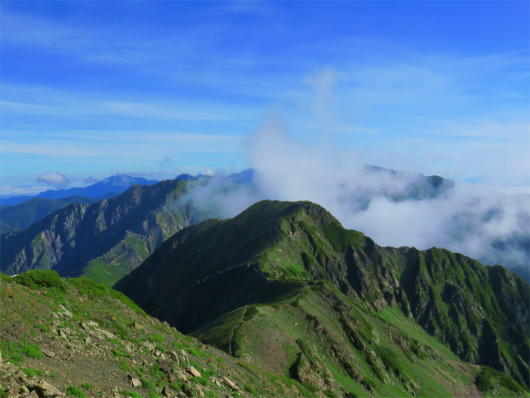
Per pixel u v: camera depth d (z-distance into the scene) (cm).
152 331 5556
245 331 10881
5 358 2858
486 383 19512
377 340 16412
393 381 14425
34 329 3597
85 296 5844
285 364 10181
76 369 3253
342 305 16762
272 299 17150
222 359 6319
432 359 19988
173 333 6353
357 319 16288
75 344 3722
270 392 5656
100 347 3916
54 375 2895
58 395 2602
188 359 4888
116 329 4803
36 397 2455
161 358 4334
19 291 4362
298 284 18112
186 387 3834
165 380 3825
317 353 12075
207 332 11350
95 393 2908
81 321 4362
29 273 5309
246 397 4659
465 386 18938
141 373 3725
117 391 3105
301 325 13475
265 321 11875
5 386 2455
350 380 12062
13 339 3225
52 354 3306
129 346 4322
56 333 3750
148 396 3325
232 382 4834
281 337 11275
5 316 3497
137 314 6278
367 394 11675
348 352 13238
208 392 4053
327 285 18262
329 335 13500
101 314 5259
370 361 14388
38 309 4062
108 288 6606
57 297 5066
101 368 3484
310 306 15438
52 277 5481
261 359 10031
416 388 14962
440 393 16325
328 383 10362
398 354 17350
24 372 2702
